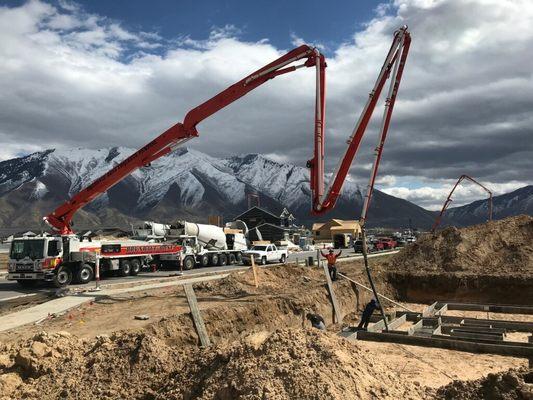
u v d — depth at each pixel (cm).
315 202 1498
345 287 1822
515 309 1623
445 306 1677
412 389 623
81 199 2159
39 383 750
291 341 631
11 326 1230
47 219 2206
